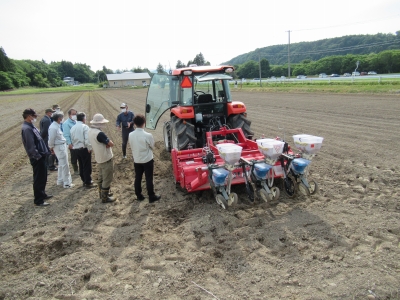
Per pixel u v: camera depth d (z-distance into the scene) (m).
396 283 2.94
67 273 3.42
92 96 40.03
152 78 8.02
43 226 4.63
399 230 3.85
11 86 68.00
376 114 12.37
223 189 4.74
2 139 12.30
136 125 5.09
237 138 6.40
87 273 3.39
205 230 4.17
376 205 4.60
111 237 4.16
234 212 4.64
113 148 9.53
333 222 4.14
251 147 5.98
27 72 87.81
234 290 2.99
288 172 4.98
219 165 4.71
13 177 7.23
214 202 5.09
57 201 5.58
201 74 6.34
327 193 5.13
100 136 5.09
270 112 15.43
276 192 4.80
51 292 3.15
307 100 19.66
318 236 3.83
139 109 20.61
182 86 6.21
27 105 28.28
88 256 3.73
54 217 4.92
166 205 5.12
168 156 8.15
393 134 8.98
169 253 3.68
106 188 5.34
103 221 4.70
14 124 16.33
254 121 12.86
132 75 96.56
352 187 5.36
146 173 5.21
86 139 5.97
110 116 17.72
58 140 6.07
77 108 23.25
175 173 5.58
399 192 5.04
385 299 2.77
